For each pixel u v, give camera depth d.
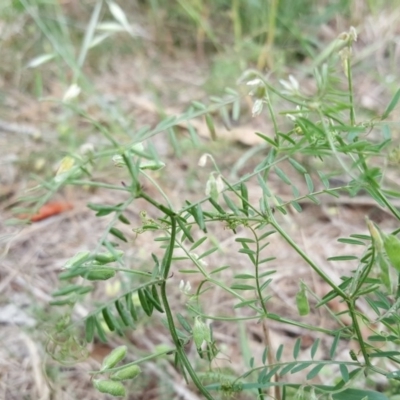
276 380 0.17
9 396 0.21
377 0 0.47
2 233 0.29
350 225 0.30
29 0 0.43
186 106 0.39
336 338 0.14
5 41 0.42
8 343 0.23
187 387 0.21
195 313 0.15
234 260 0.27
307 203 0.31
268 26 0.44
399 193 0.12
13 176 0.33
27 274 0.27
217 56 0.44
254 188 0.32
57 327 0.12
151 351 0.23
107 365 0.13
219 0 0.48
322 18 0.46
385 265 0.11
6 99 0.40
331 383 0.21
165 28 0.48
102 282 0.25
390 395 0.19
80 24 0.47
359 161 0.12
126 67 0.45
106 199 0.32
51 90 0.40
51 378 0.22
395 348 0.20
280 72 0.41
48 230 0.29
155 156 0.12
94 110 0.38
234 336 0.24
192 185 0.32
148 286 0.13
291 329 0.24
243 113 0.37
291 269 0.27
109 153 0.11
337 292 0.13
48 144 0.34
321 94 0.12
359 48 0.44
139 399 0.21
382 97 0.39
